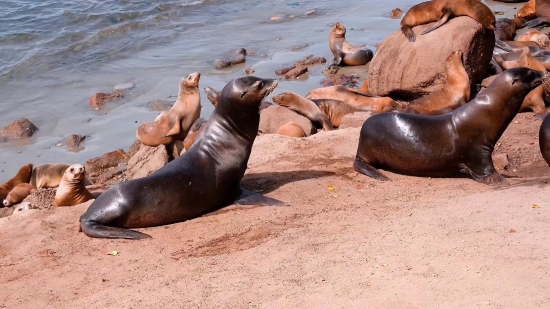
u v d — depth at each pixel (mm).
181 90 11695
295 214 7289
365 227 6520
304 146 10188
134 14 23500
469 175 8430
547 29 18625
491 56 13883
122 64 18953
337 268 5504
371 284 5020
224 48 19766
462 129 8070
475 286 4695
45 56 19688
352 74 16812
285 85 16094
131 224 7270
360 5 23656
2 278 6480
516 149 9664
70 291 5988
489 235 5648
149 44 20594
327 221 6922
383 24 20766
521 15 19203
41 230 7527
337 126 13953
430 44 13680
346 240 6191
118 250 6766
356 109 13945
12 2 24734
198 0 25609
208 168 7551
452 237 5758
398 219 6613
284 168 9156
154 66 18578
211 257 6316
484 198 6879
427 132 8258
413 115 8492
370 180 8414
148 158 11859
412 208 7027
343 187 8180
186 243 6789
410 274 5094
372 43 18688
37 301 5867
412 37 14086
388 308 4539
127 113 15383
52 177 12008
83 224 7180
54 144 13930
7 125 14531
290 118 13297
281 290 5207
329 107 13891
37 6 24359
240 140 7730
